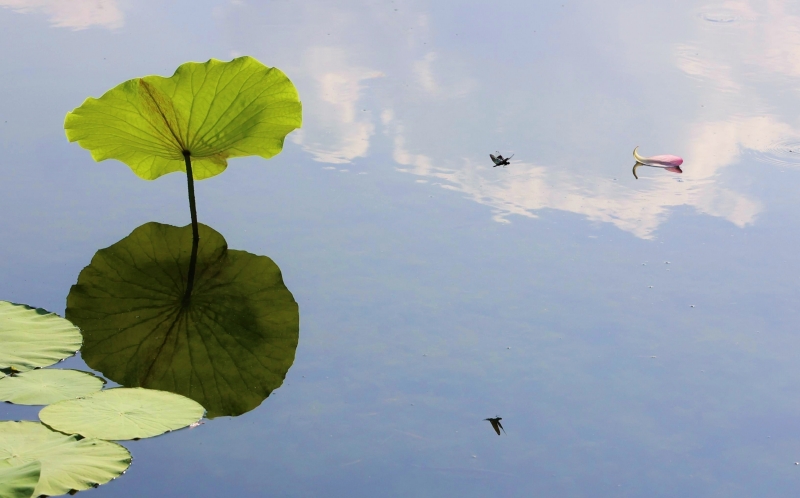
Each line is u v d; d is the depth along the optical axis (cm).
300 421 363
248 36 514
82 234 407
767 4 605
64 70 475
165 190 427
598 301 392
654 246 409
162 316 387
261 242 409
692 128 460
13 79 469
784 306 392
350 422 363
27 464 343
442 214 420
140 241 407
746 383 373
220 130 404
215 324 385
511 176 436
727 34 541
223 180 432
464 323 386
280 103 406
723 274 400
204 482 350
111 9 537
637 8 589
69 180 426
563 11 574
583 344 381
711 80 494
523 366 376
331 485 351
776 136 455
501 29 540
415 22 545
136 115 399
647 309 390
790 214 421
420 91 480
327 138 452
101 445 353
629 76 496
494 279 398
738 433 363
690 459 358
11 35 503
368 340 381
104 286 393
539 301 392
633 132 457
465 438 361
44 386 364
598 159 444
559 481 353
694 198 428
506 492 351
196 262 402
